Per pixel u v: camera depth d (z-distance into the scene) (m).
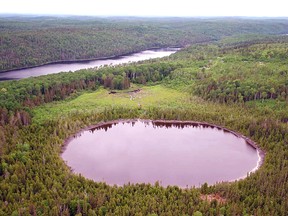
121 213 71.94
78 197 77.00
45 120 127.56
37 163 94.06
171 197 77.75
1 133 108.50
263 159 106.88
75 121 130.50
